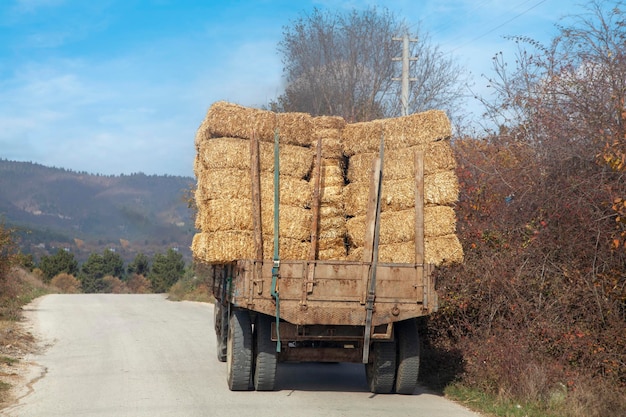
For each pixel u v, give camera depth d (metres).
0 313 18.00
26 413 7.63
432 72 28.41
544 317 9.79
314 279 8.39
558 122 10.52
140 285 65.31
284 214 8.93
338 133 9.45
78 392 8.86
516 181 11.15
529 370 8.60
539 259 10.29
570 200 9.89
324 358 9.11
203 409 7.86
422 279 8.52
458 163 12.12
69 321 18.28
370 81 28.97
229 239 8.67
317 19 29.42
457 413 7.92
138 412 7.69
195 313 21.30
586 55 10.56
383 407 8.16
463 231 10.99
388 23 29.33
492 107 12.57
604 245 9.49
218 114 8.82
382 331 8.70
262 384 8.87
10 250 19.61
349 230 9.25
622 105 9.62
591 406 7.98
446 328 10.84
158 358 11.93
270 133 9.02
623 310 9.30
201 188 9.29
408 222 8.84
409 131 9.04
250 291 8.33
